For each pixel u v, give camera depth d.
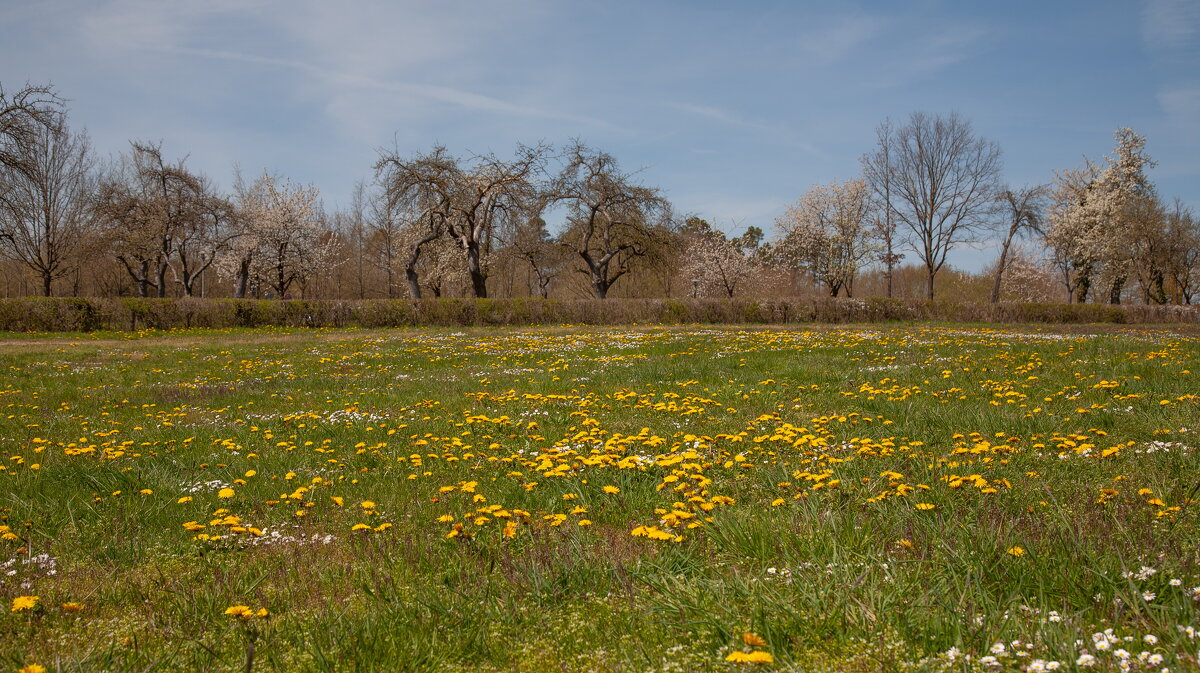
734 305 31.89
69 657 2.89
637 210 43.84
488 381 11.93
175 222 43.00
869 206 52.81
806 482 4.96
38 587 3.79
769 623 2.90
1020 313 33.22
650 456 6.21
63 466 6.36
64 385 12.98
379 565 3.95
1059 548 3.48
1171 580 2.98
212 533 4.62
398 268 53.31
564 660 2.85
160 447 7.33
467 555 3.99
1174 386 8.37
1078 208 51.81
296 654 2.92
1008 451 5.79
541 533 4.34
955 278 66.00
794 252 55.97
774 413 8.15
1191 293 51.75
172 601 3.55
